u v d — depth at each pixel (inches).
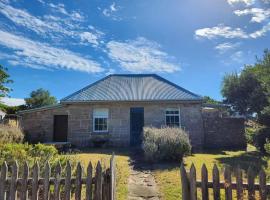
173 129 597.6
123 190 327.3
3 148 350.9
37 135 814.5
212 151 714.2
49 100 1835.6
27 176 217.9
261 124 660.1
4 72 1108.5
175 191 319.0
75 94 829.8
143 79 926.4
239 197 201.0
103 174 223.3
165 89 846.5
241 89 1316.4
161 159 528.7
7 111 1459.2
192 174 206.5
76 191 215.2
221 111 926.4
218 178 204.8
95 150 707.4
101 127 798.5
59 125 825.5
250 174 202.8
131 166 488.1
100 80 919.7
